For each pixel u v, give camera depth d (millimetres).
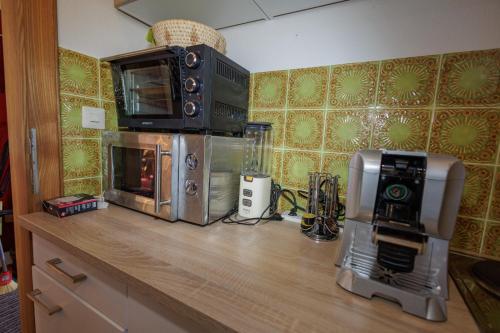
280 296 459
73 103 913
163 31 827
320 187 823
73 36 891
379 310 438
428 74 724
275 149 993
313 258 620
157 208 777
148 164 825
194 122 780
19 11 751
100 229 723
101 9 967
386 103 786
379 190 506
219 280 497
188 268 536
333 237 744
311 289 487
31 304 871
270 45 979
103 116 1016
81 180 963
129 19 1072
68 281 694
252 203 865
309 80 908
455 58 690
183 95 780
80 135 946
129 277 503
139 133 832
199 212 771
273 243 699
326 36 868
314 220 772
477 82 671
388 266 468
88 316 646
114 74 908
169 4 927
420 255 479
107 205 934
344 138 858
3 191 1613
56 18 835
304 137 932
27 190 821
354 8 815
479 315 437
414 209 484
